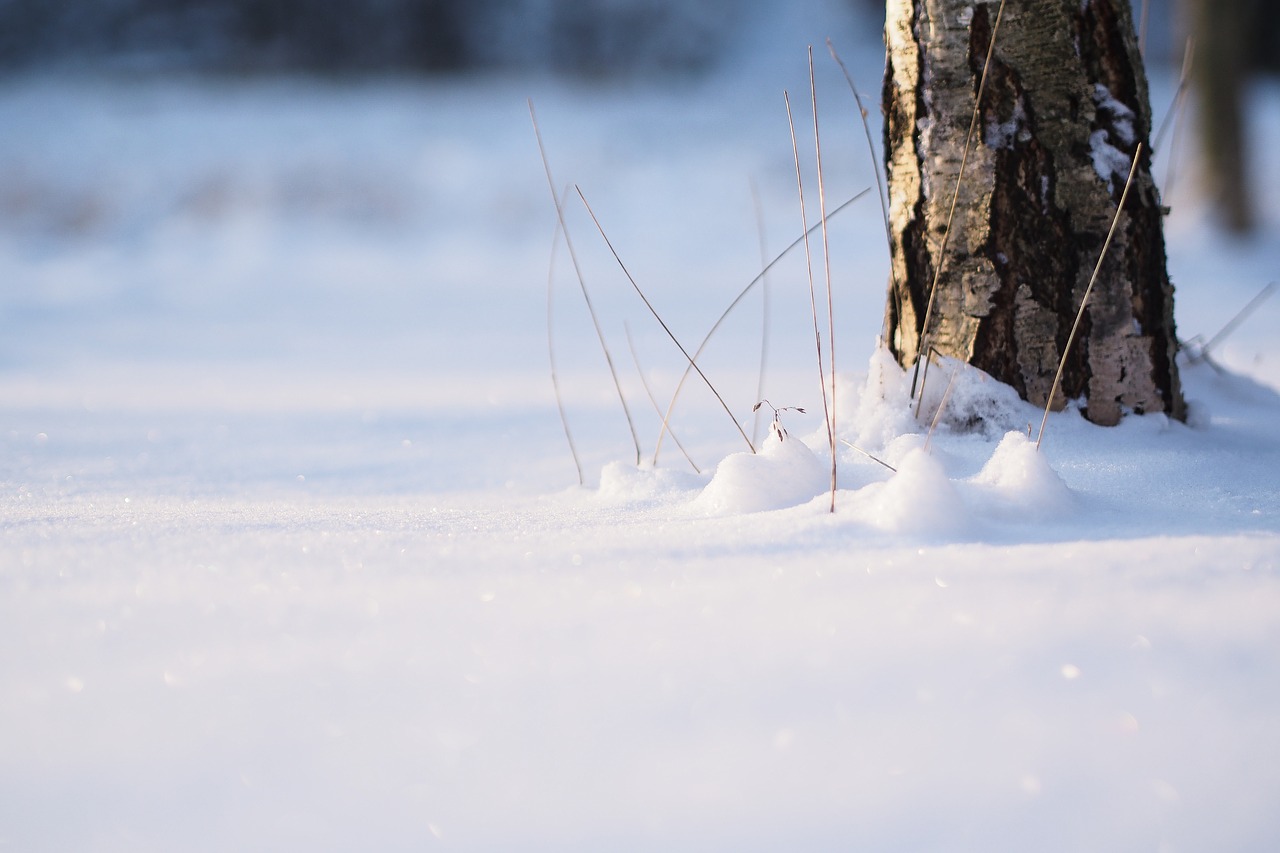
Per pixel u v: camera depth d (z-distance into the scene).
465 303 9.16
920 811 0.93
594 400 4.16
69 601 1.40
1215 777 0.97
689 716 1.08
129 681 1.17
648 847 0.90
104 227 13.82
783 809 0.94
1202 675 1.13
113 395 4.52
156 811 0.96
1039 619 1.27
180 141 16.41
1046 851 0.89
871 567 1.48
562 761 1.01
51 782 0.99
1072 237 2.45
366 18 23.36
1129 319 2.49
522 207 14.30
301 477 2.74
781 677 1.15
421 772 1.00
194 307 8.99
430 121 17.72
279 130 17.03
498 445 3.25
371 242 13.38
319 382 4.95
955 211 2.49
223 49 22.91
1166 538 1.61
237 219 13.97
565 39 23.86
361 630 1.30
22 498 2.30
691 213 14.10
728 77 22.73
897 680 1.14
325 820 0.94
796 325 6.94
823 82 21.52
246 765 1.02
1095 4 2.42
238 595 1.42
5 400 4.33
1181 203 12.91
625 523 1.89
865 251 12.11
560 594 1.41
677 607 1.35
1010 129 2.44
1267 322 6.80
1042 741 1.03
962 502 1.72
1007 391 2.45
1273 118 16.88
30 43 22.22
